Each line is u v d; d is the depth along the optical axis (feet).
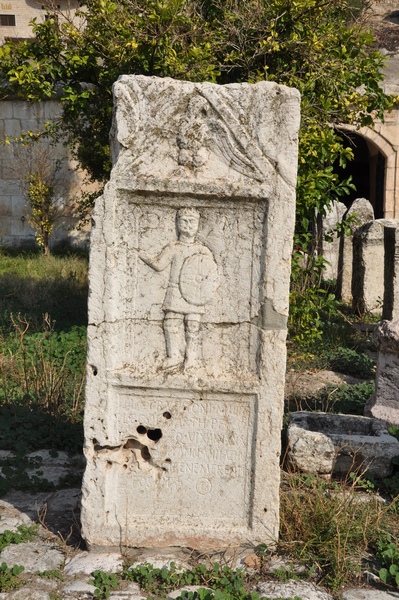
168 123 12.17
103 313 12.42
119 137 12.16
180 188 12.16
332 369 26.40
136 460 12.84
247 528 12.74
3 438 17.43
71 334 26.86
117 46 23.79
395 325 18.86
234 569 12.12
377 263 35.88
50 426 18.04
